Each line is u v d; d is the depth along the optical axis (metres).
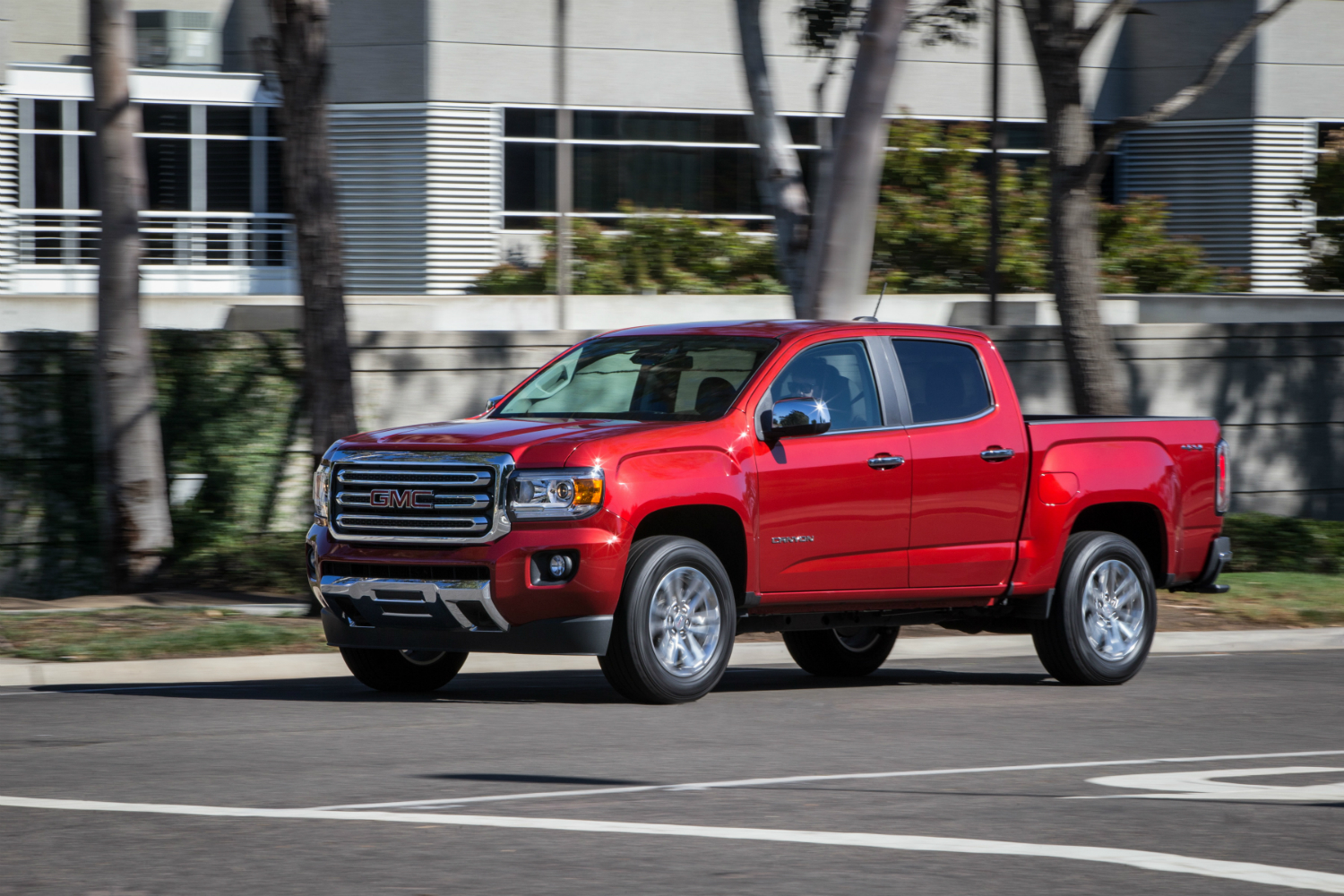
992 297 41.38
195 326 50.50
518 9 60.53
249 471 31.41
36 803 13.06
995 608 20.83
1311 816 13.02
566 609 17.59
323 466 19.00
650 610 17.92
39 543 29.80
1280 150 68.38
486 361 33.84
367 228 60.59
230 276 63.34
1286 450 40.78
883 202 59.31
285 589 28.67
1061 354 38.72
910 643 25.22
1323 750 16.33
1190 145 69.38
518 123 61.06
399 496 18.12
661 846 11.70
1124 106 70.56
